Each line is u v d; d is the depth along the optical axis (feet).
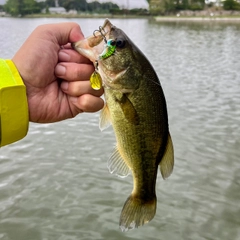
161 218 2.88
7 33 19.24
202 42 17.39
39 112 1.17
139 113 1.18
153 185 1.28
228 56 12.53
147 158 1.24
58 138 4.37
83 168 3.60
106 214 2.92
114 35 1.14
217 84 7.77
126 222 1.24
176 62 10.99
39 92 1.16
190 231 2.74
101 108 1.19
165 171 1.26
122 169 1.25
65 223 2.81
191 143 4.25
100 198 3.11
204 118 5.27
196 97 6.53
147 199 1.27
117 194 3.17
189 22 37.22
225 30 25.84
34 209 2.96
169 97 6.46
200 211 2.96
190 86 7.49
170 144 1.25
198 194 3.18
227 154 3.97
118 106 1.17
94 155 3.89
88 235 2.69
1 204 3.01
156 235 2.70
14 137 1.03
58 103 1.19
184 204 3.04
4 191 3.18
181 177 3.44
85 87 1.16
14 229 2.74
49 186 3.28
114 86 1.15
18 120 1.02
